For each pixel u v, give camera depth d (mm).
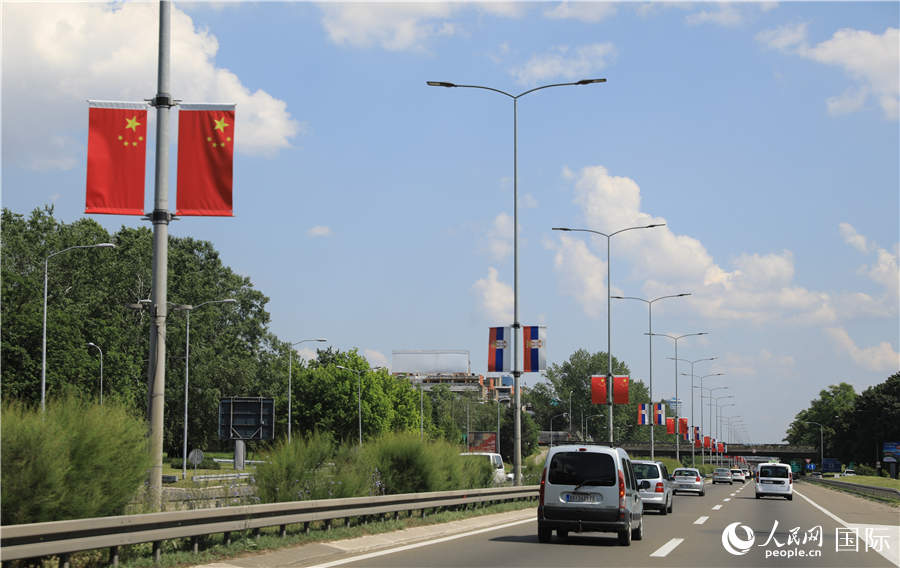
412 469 25234
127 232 83188
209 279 89812
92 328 72062
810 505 39844
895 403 133500
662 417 76062
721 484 93562
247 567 13523
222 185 16156
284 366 100250
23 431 12109
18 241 72938
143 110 16125
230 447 107062
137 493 14023
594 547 18531
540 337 36375
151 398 15812
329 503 17938
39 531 10578
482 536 20734
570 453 19469
